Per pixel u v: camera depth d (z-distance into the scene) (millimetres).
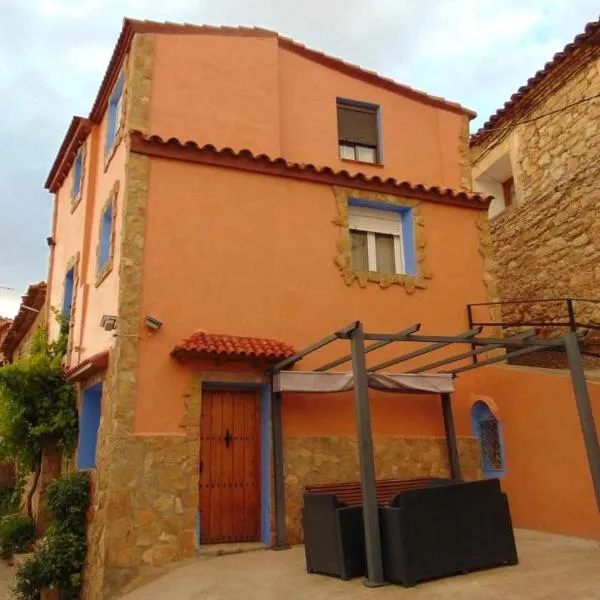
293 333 9727
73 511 8867
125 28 10547
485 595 5430
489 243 11922
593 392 8367
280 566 7305
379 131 12727
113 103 11961
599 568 6184
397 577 6012
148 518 7898
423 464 10047
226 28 11281
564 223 12562
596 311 11500
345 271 10414
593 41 11625
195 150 9719
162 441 8250
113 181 10484
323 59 12391
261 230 9953
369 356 10203
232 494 8852
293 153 11523
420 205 11523
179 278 9133
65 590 8539
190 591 6727
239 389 9312
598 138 11758
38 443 11109
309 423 9375
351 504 8930
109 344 9062
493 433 10305
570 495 8477
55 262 15148
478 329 7465
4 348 21547
